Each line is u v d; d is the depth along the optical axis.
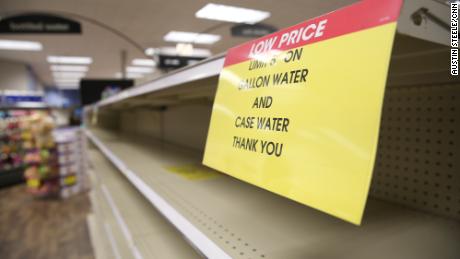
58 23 4.46
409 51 0.40
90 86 6.19
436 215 0.68
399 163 0.75
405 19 0.29
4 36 6.56
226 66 0.56
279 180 0.39
